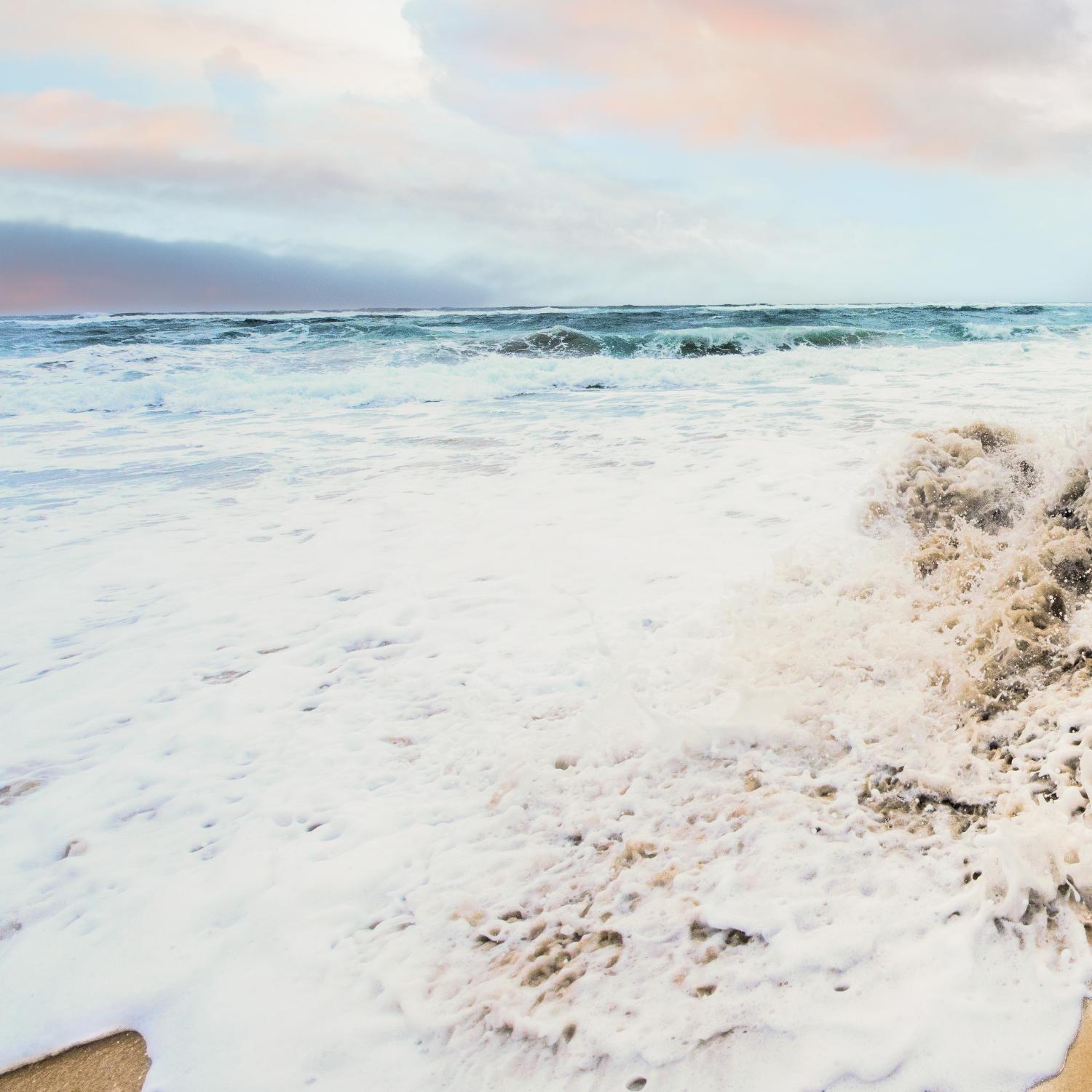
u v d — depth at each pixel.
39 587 4.57
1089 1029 1.42
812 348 17.66
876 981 1.57
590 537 4.89
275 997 1.78
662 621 3.53
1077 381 11.09
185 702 3.21
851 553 3.94
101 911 2.09
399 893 2.07
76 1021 1.76
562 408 10.83
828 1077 1.39
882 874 1.86
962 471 4.04
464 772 2.58
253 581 4.56
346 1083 1.55
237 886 2.14
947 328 20.39
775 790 2.24
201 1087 1.58
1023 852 1.79
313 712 3.06
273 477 7.25
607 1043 1.54
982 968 1.56
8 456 8.54
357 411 11.40
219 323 23.59
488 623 3.74
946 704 2.48
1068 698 2.41
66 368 15.13
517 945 1.85
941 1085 1.36
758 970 1.64
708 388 12.38
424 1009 1.70
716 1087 1.41
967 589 3.15
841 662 2.75
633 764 2.45
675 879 1.96
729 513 5.16
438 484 6.64
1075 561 3.13
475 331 20.72
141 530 5.66
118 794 2.62
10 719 3.14
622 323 23.22
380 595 4.23
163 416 11.37
